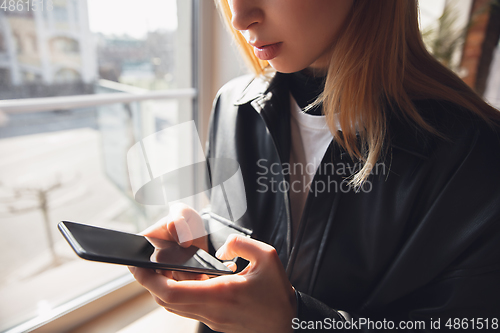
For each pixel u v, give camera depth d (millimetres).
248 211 552
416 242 402
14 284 1243
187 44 1302
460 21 1536
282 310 365
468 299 372
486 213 360
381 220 433
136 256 337
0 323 995
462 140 388
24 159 1739
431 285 417
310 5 343
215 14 1228
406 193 415
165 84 1410
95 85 1467
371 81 394
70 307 1044
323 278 479
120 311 1129
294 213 539
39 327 966
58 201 1801
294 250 486
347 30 379
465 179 373
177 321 1094
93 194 1990
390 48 389
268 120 510
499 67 1477
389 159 425
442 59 1595
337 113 447
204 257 402
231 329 365
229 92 656
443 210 385
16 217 1588
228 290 333
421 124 396
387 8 374
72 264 1383
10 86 1281
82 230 349
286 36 362
